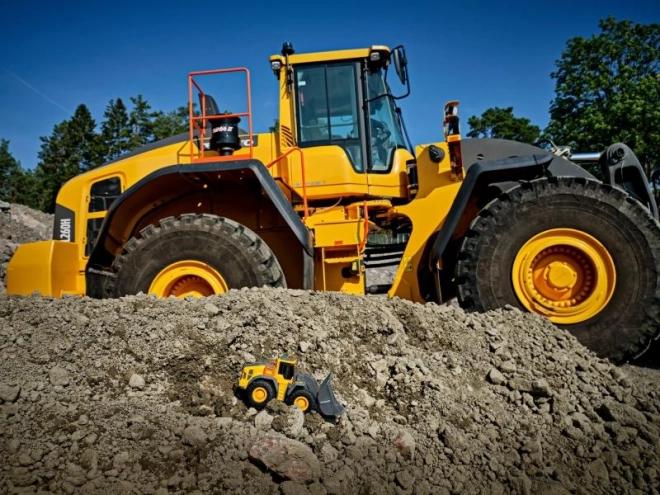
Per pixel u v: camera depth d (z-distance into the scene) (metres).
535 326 3.40
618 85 18.91
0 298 3.60
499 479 2.30
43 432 2.31
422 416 2.60
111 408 2.52
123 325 3.10
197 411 2.57
